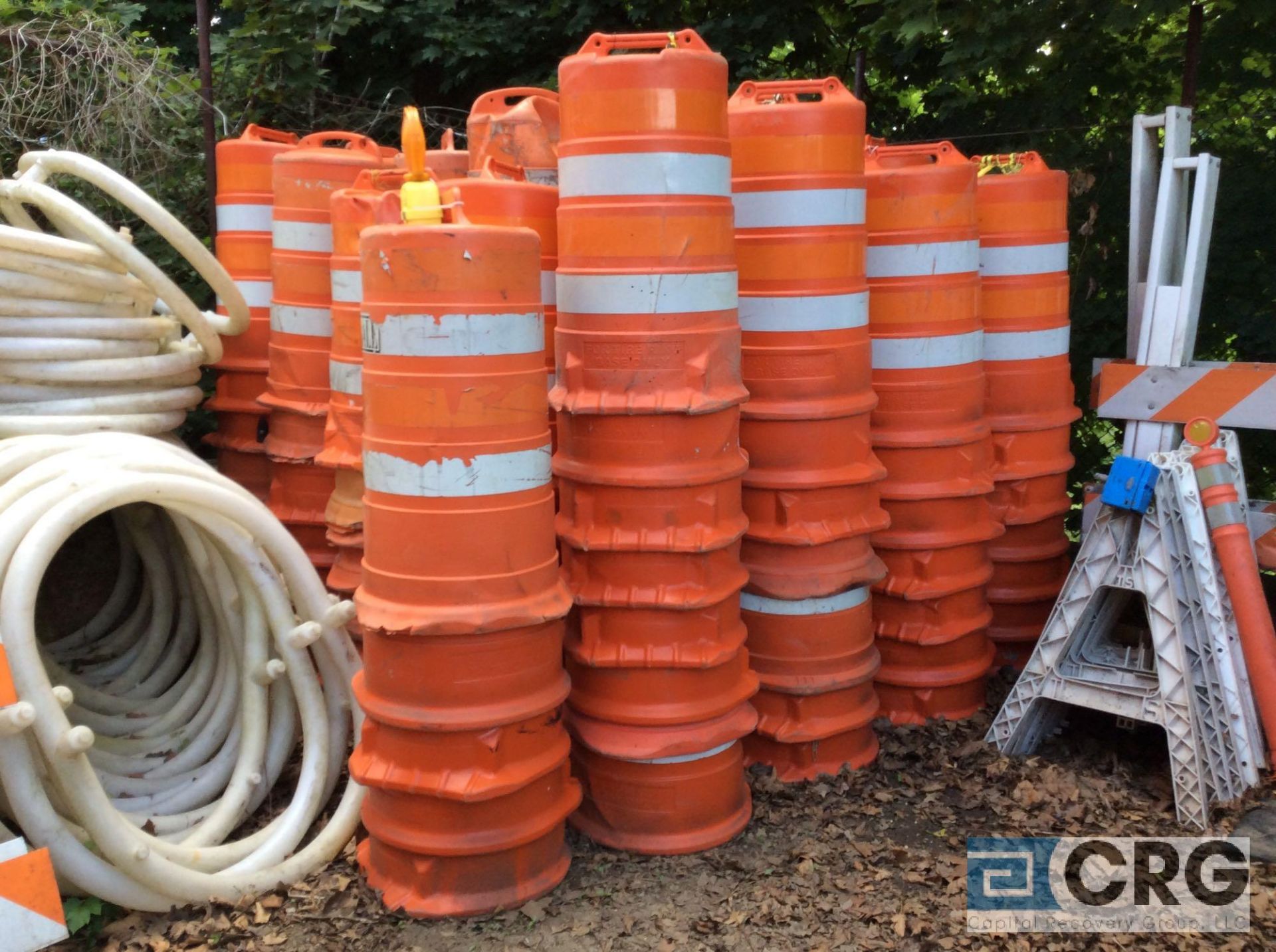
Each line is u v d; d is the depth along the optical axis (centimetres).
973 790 370
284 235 413
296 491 425
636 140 291
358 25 743
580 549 317
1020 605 460
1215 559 375
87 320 370
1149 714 358
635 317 299
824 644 369
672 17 720
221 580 348
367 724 300
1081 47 596
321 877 320
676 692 323
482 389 274
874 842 339
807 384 351
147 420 384
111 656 438
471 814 294
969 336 397
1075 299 620
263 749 342
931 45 693
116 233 376
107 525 474
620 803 332
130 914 304
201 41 529
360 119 725
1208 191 402
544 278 348
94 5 589
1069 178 610
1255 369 391
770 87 351
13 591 273
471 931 295
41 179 380
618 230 296
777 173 341
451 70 762
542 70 753
